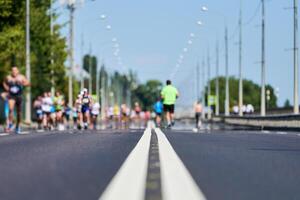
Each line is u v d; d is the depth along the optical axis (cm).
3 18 12019
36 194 1909
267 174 2462
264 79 11725
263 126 10319
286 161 2991
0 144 3984
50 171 2477
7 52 11556
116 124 14575
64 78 15588
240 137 5228
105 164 2727
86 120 8575
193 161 2927
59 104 10019
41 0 14325
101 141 4294
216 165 2764
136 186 2019
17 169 2544
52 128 9662
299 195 1959
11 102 6350
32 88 13938
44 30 13762
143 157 2981
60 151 3394
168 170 2467
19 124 6362
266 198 1892
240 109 14112
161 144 3997
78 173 2412
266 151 3603
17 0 12144
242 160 3008
